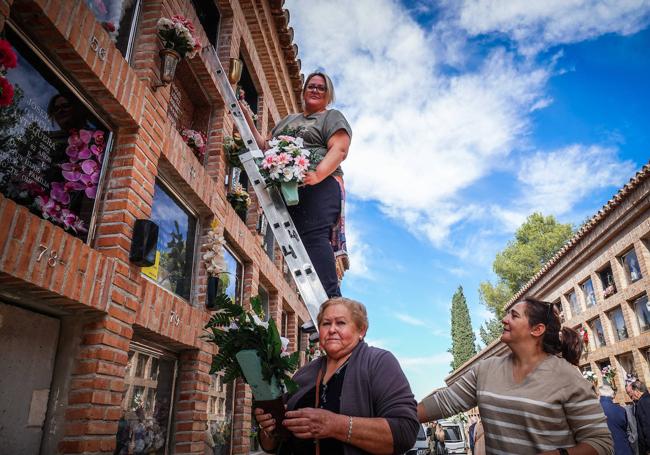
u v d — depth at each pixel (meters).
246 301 7.20
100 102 3.71
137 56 4.35
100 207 3.72
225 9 7.16
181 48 4.49
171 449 4.54
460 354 50.28
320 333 2.23
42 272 2.77
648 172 14.38
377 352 2.13
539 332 2.33
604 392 5.29
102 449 3.20
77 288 3.06
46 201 3.18
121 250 3.62
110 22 4.03
